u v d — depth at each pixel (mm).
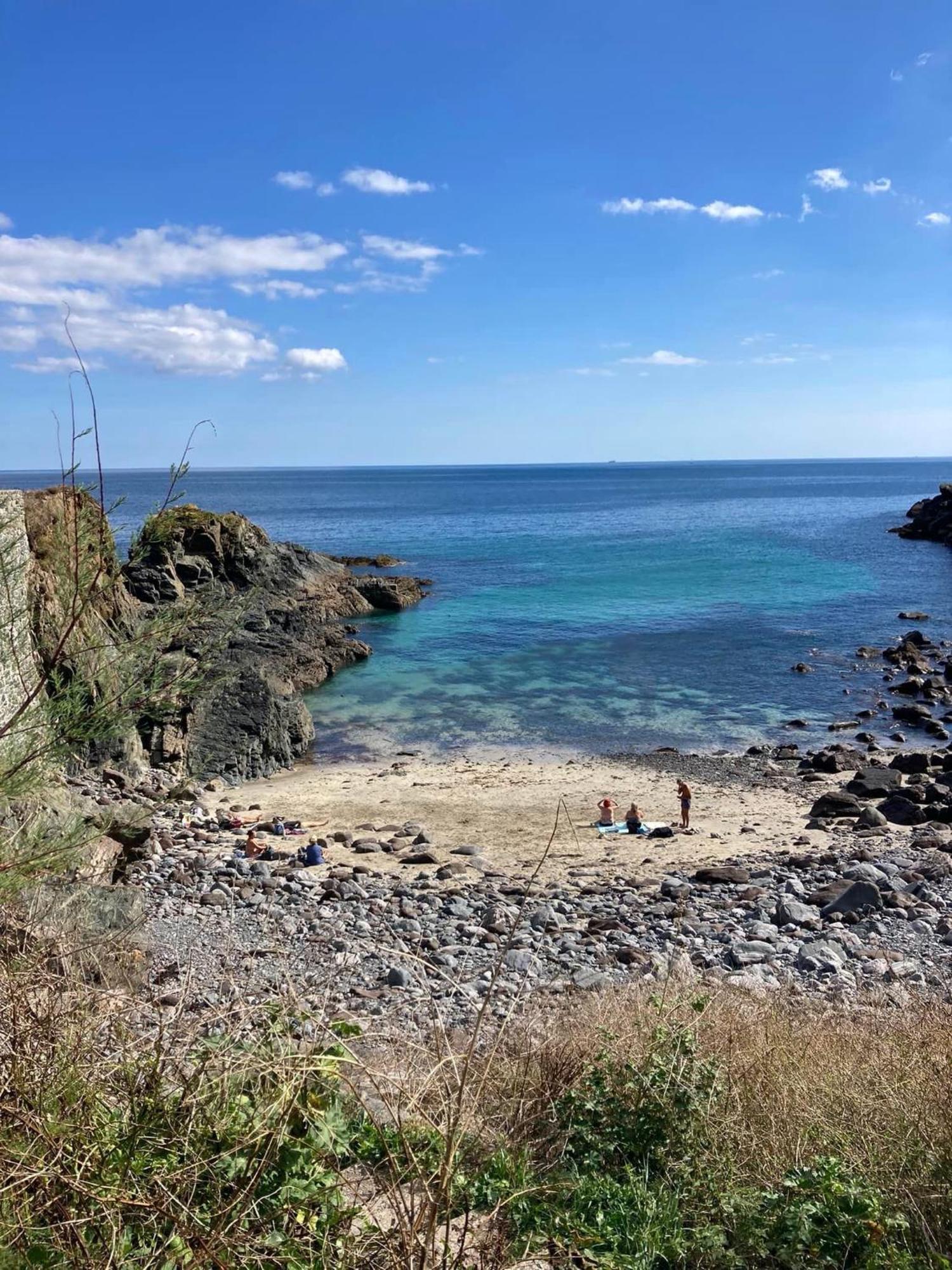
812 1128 5871
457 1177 4613
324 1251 3758
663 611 57062
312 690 40812
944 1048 7164
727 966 13758
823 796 25156
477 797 27016
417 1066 5457
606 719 35781
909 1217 5109
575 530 116938
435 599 62781
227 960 6820
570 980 12672
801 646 46938
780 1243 4789
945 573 71125
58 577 5273
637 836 23234
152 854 19625
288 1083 4164
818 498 189375
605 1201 5172
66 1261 3400
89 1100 4094
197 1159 3777
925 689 37875
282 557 53219
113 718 5410
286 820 24172
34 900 5531
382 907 16875
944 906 16422
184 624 5852
